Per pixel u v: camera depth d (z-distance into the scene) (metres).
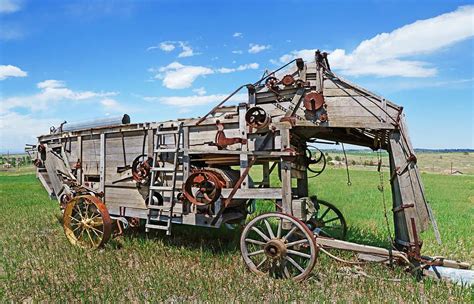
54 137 10.74
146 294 5.98
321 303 5.52
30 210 14.85
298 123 7.13
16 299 5.91
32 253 8.33
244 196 7.39
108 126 9.36
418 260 6.59
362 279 6.67
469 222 12.72
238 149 7.62
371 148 8.57
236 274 6.79
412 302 5.70
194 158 8.22
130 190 9.00
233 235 9.59
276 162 8.23
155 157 8.38
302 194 9.10
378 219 12.89
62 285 6.34
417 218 6.64
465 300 5.76
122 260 7.77
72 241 9.11
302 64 7.21
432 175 44.16
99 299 5.73
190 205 8.04
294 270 6.77
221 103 7.79
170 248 8.50
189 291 6.06
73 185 10.00
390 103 6.75
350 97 6.95
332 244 7.07
